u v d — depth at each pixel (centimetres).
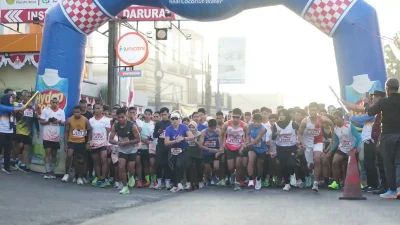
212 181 1495
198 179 1370
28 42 1912
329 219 765
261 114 1401
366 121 1264
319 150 1255
